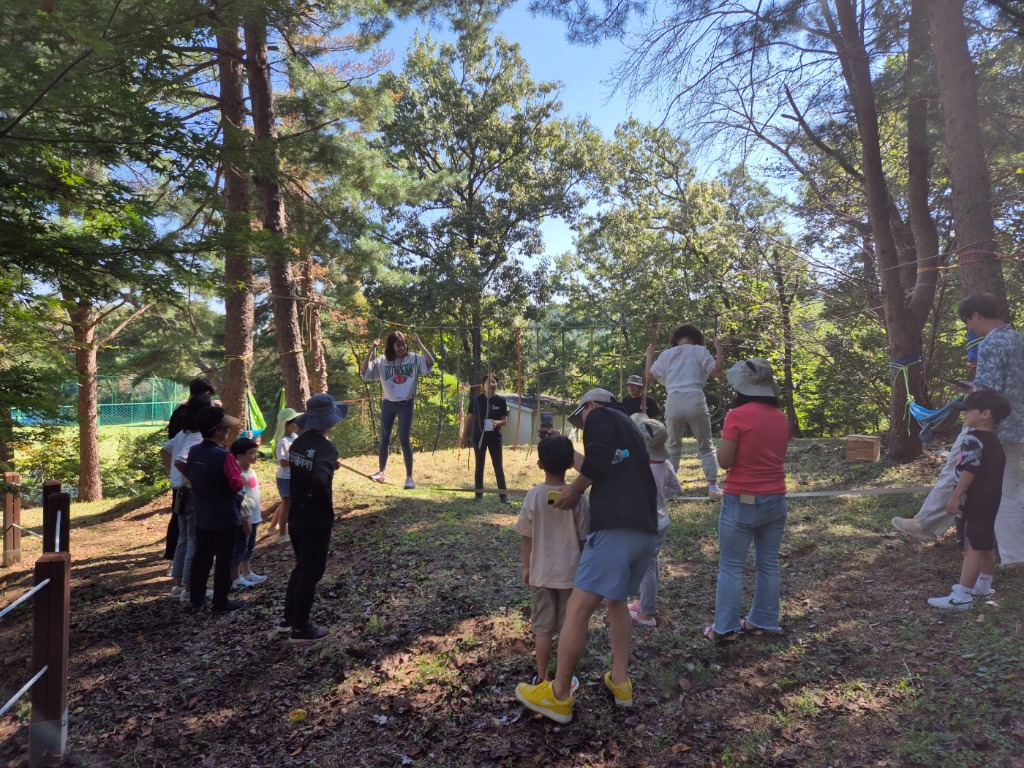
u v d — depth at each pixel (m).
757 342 15.67
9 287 5.62
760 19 7.46
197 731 3.94
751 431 4.04
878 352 17.14
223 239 5.93
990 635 3.82
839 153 11.41
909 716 3.25
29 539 11.16
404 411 7.14
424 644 4.60
